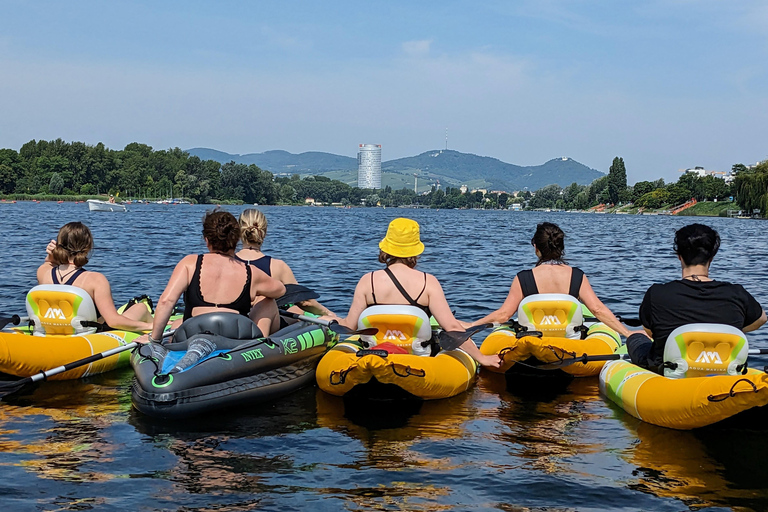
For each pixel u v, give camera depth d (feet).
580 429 14.82
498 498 11.01
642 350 17.43
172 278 16.53
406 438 14.03
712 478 11.96
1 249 56.29
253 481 11.60
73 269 19.30
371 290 17.26
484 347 20.03
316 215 270.05
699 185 411.13
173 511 10.37
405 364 15.52
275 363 16.97
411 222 17.42
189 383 14.97
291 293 19.11
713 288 15.42
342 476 11.87
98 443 13.47
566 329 19.26
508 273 46.57
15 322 19.03
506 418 15.60
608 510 10.62
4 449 13.03
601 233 126.93
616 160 539.29
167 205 427.74
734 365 14.90
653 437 14.25
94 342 18.63
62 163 467.11
